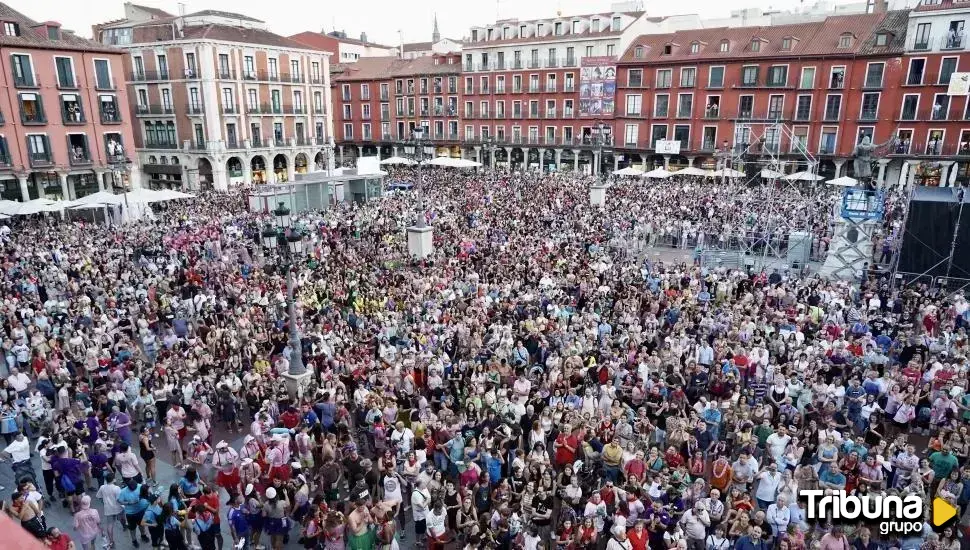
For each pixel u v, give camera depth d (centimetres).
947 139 4666
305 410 1316
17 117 4212
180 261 2561
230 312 1917
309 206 4238
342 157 8406
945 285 2291
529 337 1709
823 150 5222
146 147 5975
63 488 1174
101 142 4716
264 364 1608
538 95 6731
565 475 1113
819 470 1159
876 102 4919
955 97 4581
